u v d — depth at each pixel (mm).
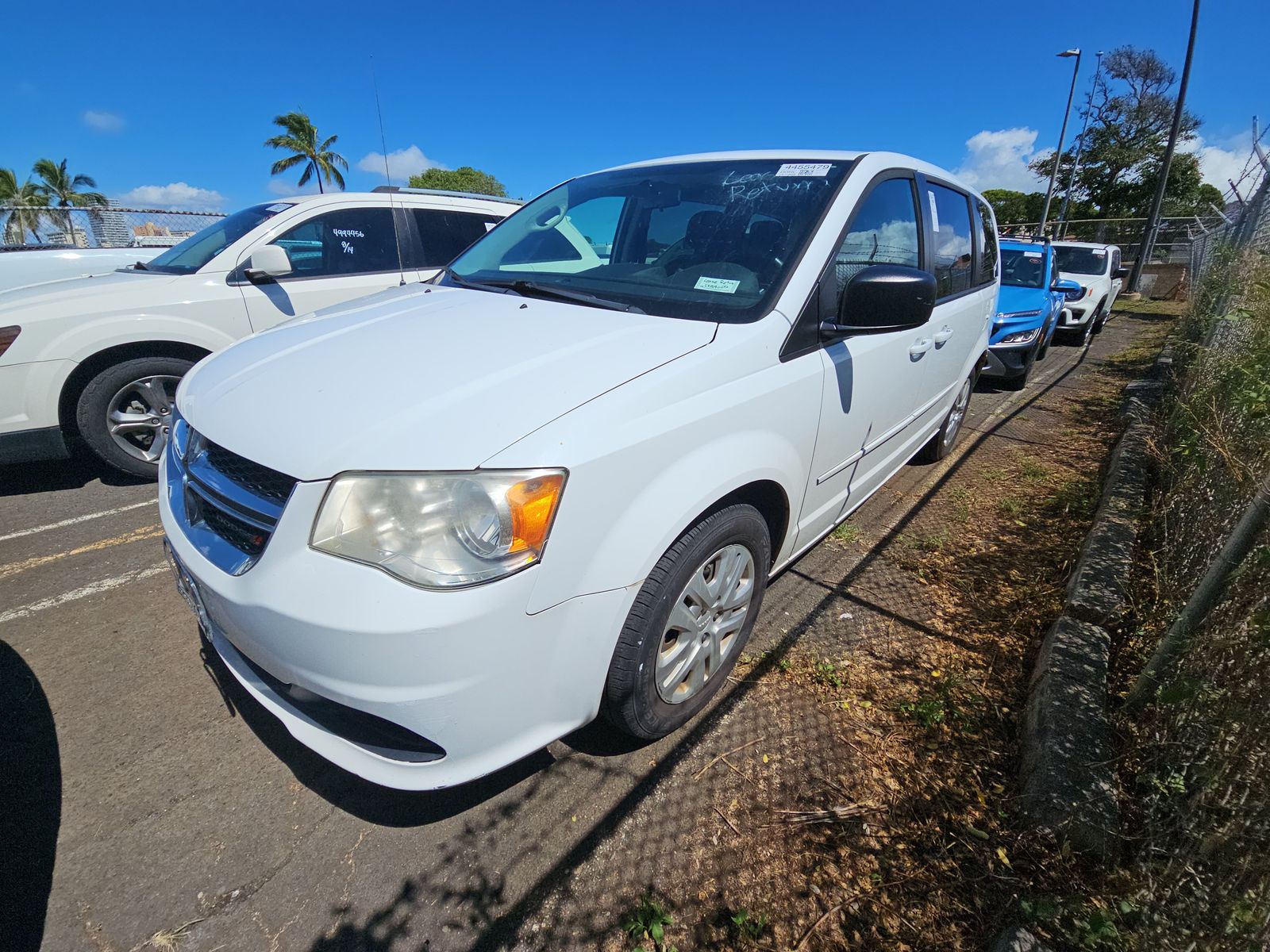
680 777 2105
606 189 3053
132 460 4148
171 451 2109
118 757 2156
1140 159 34094
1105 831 1789
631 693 1913
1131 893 1670
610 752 2197
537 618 1579
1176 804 1753
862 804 2016
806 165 2703
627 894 1764
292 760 2156
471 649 1502
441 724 1558
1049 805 1881
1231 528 2418
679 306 2227
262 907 1719
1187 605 1985
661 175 2979
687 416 1819
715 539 2004
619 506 1671
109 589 3105
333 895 1749
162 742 2217
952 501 4160
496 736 1643
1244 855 1464
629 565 1712
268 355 2094
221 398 1907
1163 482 3910
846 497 2951
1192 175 32750
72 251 7742
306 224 4688
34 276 7387
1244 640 1748
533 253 2949
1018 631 2811
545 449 1549
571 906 1733
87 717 2316
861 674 2564
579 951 1635
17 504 4027
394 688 1508
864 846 1883
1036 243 8281
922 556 3459
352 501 1515
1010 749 2205
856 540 3613
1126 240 24672
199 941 1641
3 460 3756
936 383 3730
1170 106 33031
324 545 1520
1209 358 4457
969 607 3006
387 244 5016
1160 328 12391
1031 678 2494
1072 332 9938
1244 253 5391
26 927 1658
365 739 1705
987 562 3408
